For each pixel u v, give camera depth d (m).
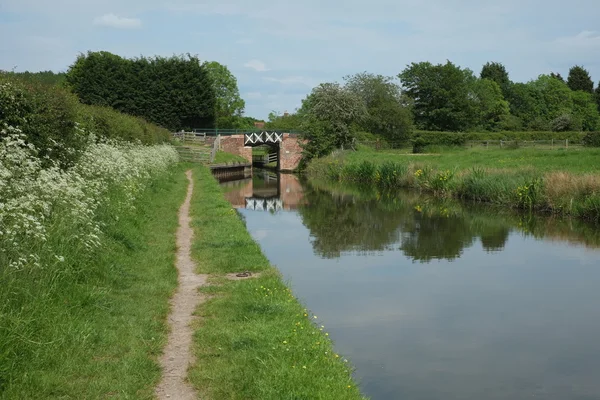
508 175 27.97
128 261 10.44
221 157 50.06
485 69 105.75
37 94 13.11
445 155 46.84
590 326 9.92
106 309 7.84
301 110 85.75
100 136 22.78
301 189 36.66
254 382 5.93
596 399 7.31
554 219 21.89
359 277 12.88
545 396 7.39
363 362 8.23
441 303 11.07
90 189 11.55
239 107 90.31
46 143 12.52
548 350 8.88
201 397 5.72
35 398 5.37
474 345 8.99
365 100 65.31
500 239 17.97
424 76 79.50
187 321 7.95
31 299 6.78
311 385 5.90
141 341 6.95
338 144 55.88
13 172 8.79
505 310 10.68
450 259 14.96
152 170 23.67
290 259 14.72
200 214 17.38
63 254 8.23
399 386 7.52
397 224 21.20
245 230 14.84
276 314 8.20
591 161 33.00
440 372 7.98
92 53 64.38
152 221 15.15
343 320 9.94
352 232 19.30
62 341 6.39
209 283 9.91
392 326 9.71
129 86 63.59
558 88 105.38
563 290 12.06
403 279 12.79
